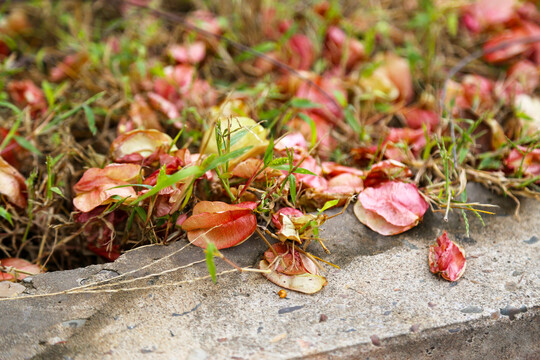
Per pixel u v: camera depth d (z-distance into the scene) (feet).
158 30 2.61
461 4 2.62
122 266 1.85
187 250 1.87
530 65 2.45
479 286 1.84
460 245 1.93
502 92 2.36
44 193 2.05
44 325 1.77
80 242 2.02
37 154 2.13
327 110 2.25
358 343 1.74
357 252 1.90
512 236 1.95
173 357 1.72
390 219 1.91
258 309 1.80
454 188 2.03
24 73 2.47
